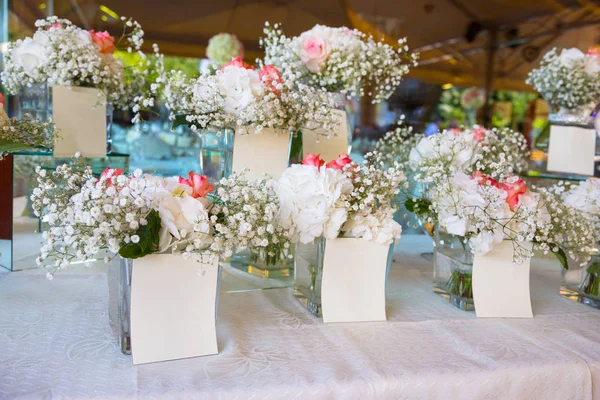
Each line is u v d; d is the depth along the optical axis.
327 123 1.15
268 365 0.76
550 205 1.06
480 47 4.06
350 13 3.87
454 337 0.91
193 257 0.78
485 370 0.77
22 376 0.70
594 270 1.14
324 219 0.89
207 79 1.10
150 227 0.71
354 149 3.04
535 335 0.94
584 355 0.85
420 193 1.17
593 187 1.19
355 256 0.98
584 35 3.98
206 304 0.80
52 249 0.69
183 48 3.57
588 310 1.12
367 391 0.71
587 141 1.53
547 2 3.82
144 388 0.68
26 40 1.27
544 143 1.69
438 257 1.16
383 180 0.97
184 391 0.67
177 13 3.48
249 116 1.06
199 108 1.09
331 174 0.91
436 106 3.93
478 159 1.30
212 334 0.81
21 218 1.22
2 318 0.92
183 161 2.84
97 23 3.36
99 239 0.70
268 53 1.49
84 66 1.25
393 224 0.97
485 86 4.09
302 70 1.42
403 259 1.53
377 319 0.99
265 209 0.81
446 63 4.00
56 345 0.81
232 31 3.64
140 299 0.76
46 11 3.14
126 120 2.74
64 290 1.10
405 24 3.96
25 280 1.16
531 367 0.79
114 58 1.38
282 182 0.91
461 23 3.99
